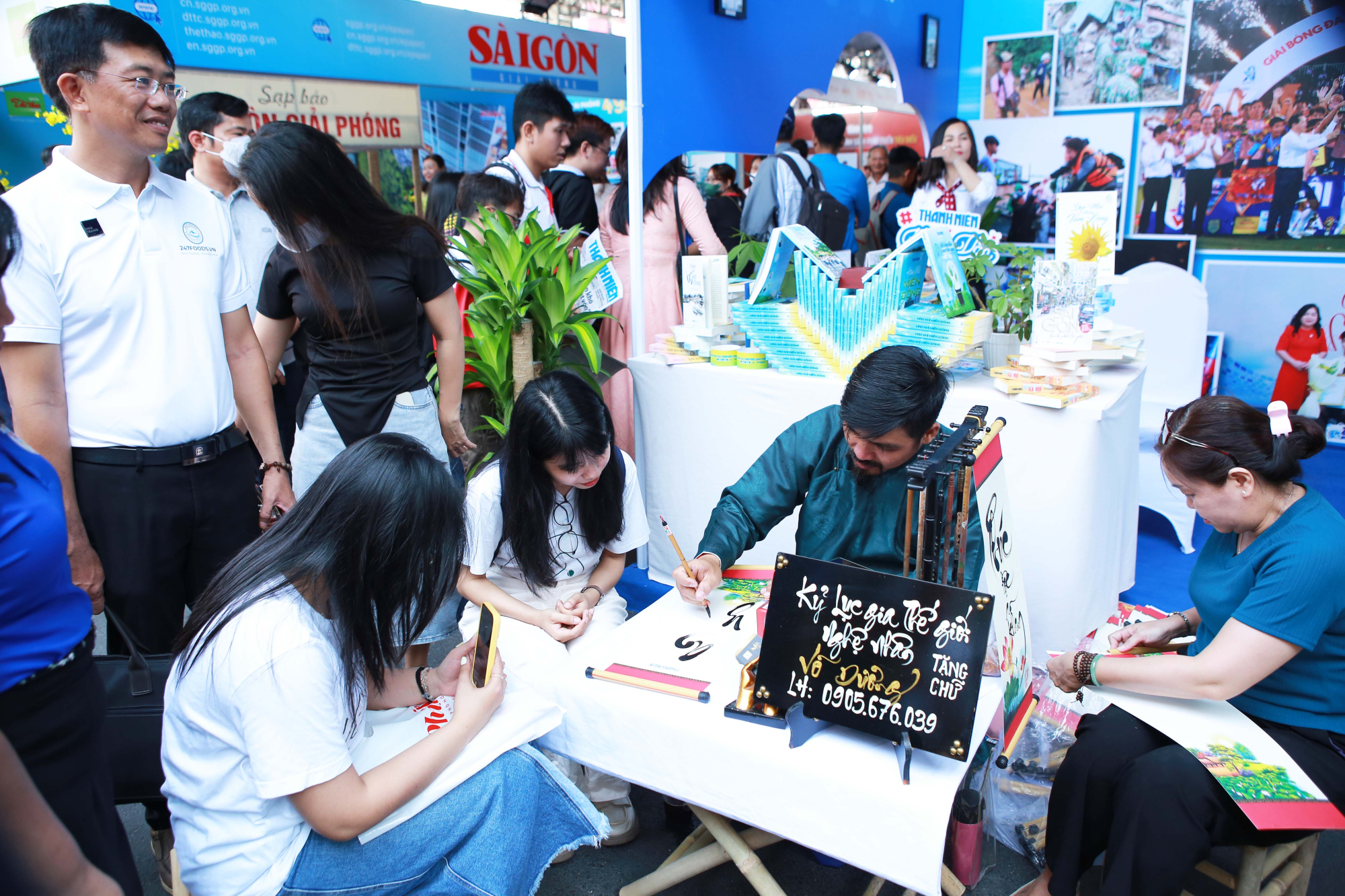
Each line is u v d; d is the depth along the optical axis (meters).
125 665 1.52
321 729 1.18
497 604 1.86
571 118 3.41
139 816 2.03
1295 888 1.54
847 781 1.19
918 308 2.38
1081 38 4.44
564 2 5.88
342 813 1.21
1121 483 2.35
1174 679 1.43
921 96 4.88
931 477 1.27
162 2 3.08
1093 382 2.34
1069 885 1.50
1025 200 4.71
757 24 3.44
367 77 3.97
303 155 1.88
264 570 1.22
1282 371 4.18
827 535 1.73
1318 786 1.38
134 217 1.68
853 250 4.79
